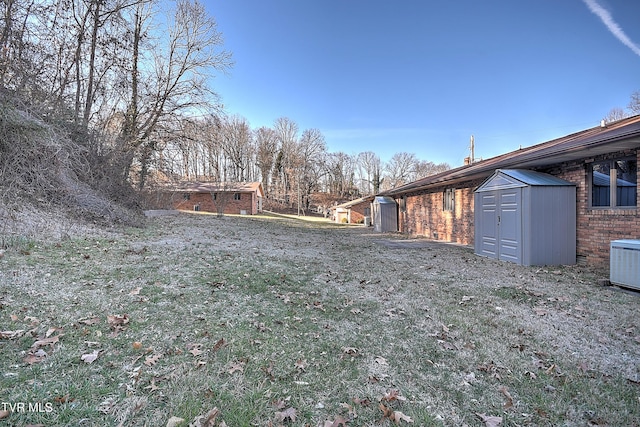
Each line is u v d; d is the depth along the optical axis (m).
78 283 4.19
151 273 4.98
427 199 14.96
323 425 1.96
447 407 2.19
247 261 6.61
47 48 10.06
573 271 6.62
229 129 43.28
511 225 7.71
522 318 3.94
